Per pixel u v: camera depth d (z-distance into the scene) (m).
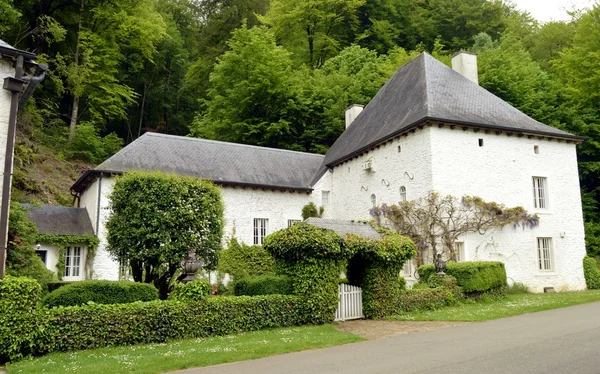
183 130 42.16
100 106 32.94
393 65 32.44
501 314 11.32
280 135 31.27
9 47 10.52
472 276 13.86
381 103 23.47
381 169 20.42
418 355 7.28
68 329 8.22
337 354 7.68
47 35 29.70
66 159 27.98
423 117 17.38
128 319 8.78
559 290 18.75
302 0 37.44
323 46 39.16
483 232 17.64
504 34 35.47
